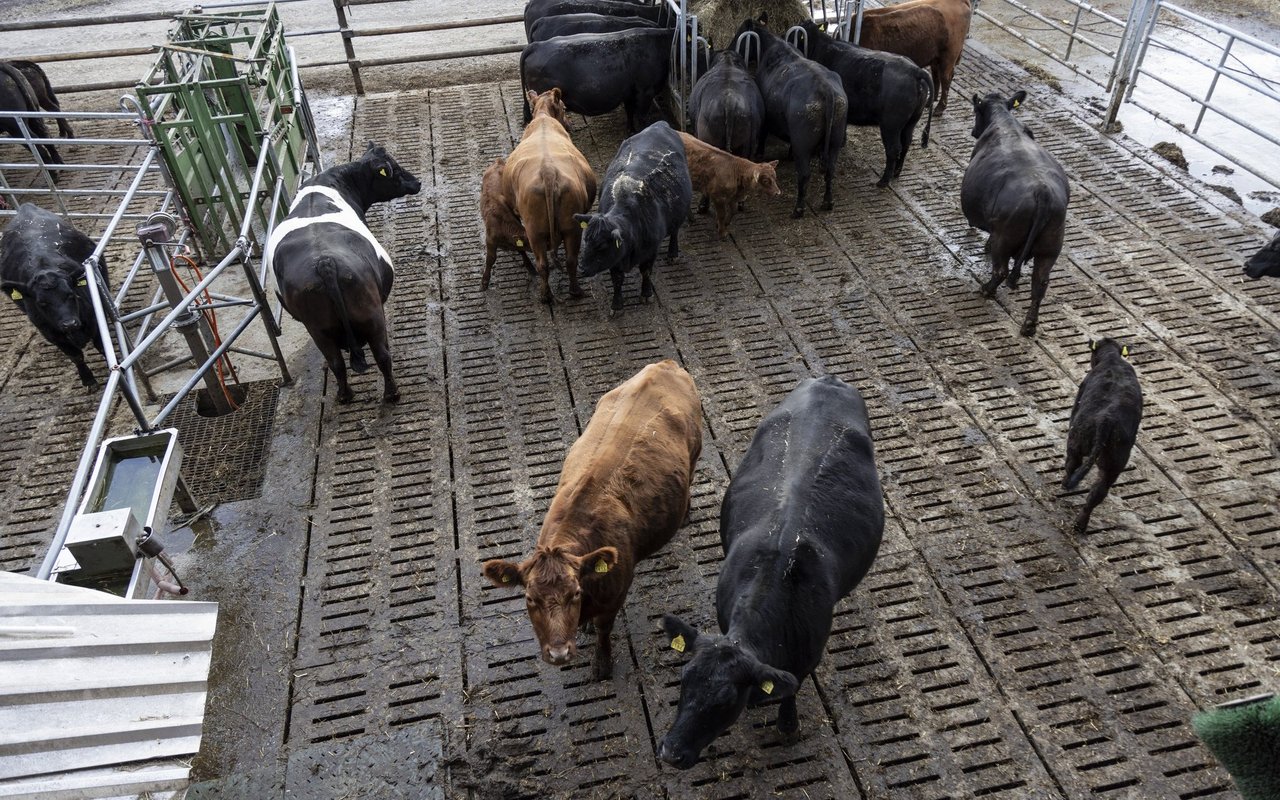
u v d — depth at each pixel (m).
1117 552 4.83
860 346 6.50
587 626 4.65
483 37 13.17
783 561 3.71
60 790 2.68
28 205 7.27
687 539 5.09
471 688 4.34
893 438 5.67
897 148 8.43
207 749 4.11
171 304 5.77
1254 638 4.35
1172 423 5.63
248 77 7.76
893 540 4.98
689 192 7.31
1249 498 5.09
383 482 5.57
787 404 4.68
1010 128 7.07
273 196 7.57
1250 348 6.21
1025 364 6.23
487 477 5.56
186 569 5.01
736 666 3.22
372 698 4.31
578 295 7.21
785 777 3.90
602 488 4.16
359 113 10.70
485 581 4.89
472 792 3.90
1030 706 4.12
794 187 8.77
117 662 3.10
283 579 4.94
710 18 9.49
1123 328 6.50
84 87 10.98
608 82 9.30
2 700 2.80
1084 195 8.13
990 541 4.94
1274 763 1.54
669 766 3.96
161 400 6.43
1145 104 9.88
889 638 4.46
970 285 7.10
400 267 7.74
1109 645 4.36
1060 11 12.86
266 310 6.25
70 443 6.11
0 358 7.01
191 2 14.88
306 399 6.33
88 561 4.08
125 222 8.84
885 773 3.89
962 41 9.75
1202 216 7.73
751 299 7.09
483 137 9.97
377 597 4.82
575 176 6.89
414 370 6.53
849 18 9.38
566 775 3.95
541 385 6.31
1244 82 7.96
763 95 8.42
